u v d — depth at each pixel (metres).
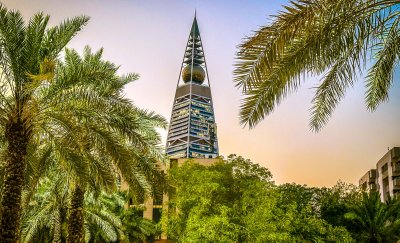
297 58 7.12
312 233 27.97
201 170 30.11
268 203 25.44
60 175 20.72
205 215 27.28
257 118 7.36
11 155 12.88
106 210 33.53
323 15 6.34
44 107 13.87
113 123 14.80
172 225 30.27
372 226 36.25
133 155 16.64
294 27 6.45
